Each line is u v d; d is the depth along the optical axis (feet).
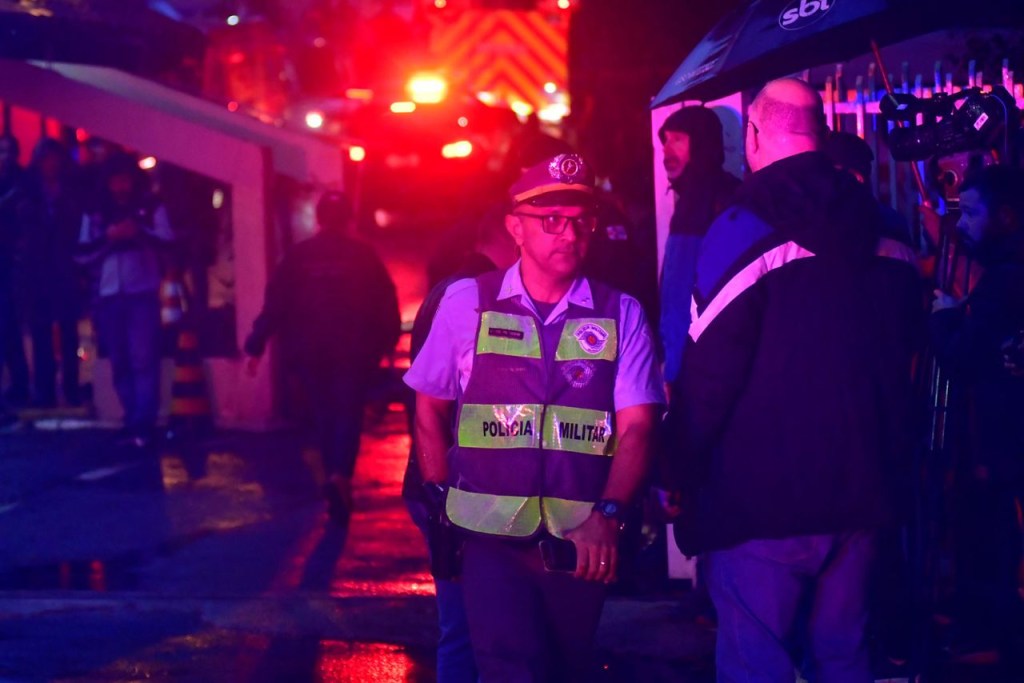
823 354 22.38
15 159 71.10
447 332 22.86
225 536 46.47
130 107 67.41
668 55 56.80
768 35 29.32
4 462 59.11
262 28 109.50
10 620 37.11
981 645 31.37
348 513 47.29
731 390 22.39
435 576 22.98
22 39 69.21
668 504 25.57
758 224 22.59
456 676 26.45
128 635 35.94
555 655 22.85
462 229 33.32
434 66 121.80
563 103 114.21
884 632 28.40
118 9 75.25
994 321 27.91
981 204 27.99
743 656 22.89
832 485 22.31
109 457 60.03
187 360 65.87
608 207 33.24
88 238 62.23
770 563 22.72
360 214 117.80
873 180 34.86
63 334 71.61
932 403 29.58
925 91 34.45
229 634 36.04
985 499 30.58
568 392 22.26
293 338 48.29
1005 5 30.09
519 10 116.06
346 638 35.76
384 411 71.61
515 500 22.00
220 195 79.87
